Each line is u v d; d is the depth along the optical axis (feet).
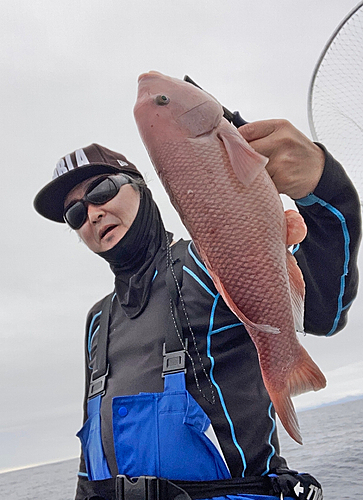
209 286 1.88
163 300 1.99
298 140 1.44
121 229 2.25
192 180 1.44
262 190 1.42
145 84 1.57
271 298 1.41
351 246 1.60
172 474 1.67
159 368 1.85
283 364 1.41
